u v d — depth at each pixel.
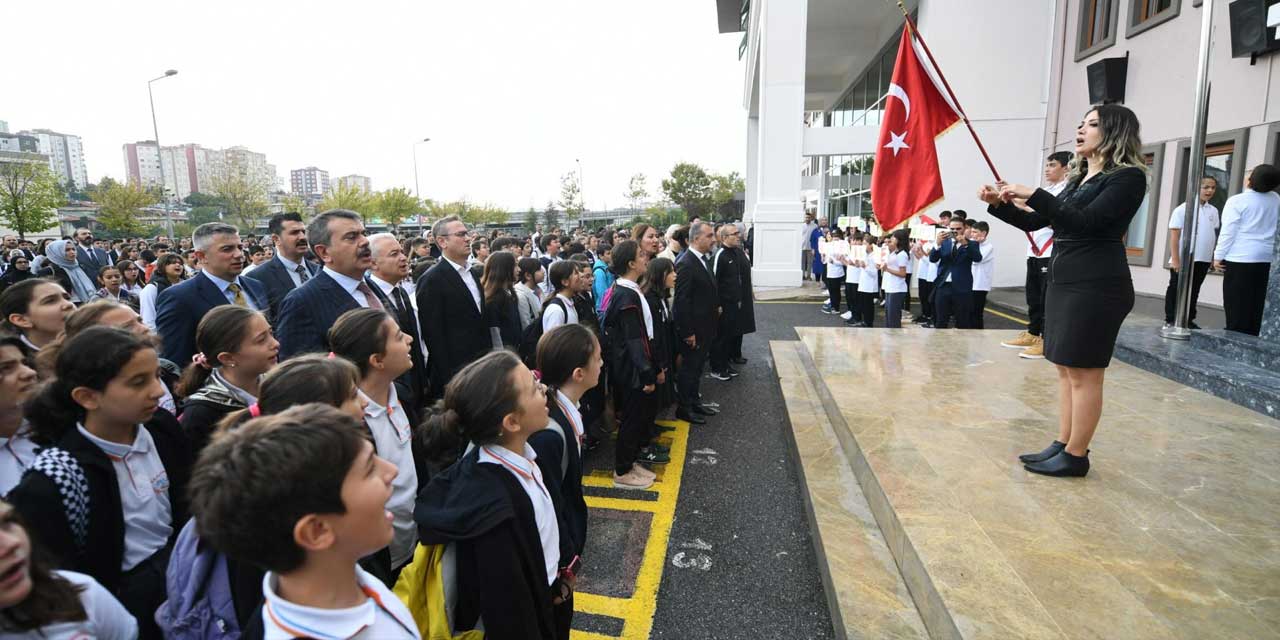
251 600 1.43
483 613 1.56
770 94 14.05
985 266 8.37
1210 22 5.18
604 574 3.11
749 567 3.15
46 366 2.16
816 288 14.63
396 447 2.22
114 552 1.73
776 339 9.10
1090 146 2.89
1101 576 2.24
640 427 4.15
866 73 19.81
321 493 0.97
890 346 6.47
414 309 4.16
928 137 4.41
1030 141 12.92
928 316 10.18
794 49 13.90
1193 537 2.49
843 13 16.06
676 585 3.01
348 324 2.14
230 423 1.71
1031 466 3.17
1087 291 2.82
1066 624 1.98
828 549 2.90
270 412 1.69
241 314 2.26
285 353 3.10
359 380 2.09
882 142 4.56
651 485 4.13
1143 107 10.01
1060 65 12.32
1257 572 2.24
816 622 2.71
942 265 8.44
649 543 3.40
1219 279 8.70
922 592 2.37
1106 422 3.88
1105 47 10.87
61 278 8.40
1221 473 3.10
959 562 2.36
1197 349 5.34
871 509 3.27
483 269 5.09
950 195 13.36
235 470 0.95
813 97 26.34
